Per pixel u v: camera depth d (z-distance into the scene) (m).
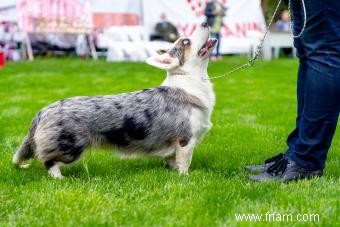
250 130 6.93
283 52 22.84
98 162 5.17
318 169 4.41
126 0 21.34
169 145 4.83
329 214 3.47
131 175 4.64
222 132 6.84
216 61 18.86
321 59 4.04
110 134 4.64
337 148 5.80
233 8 21.58
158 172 4.75
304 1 4.04
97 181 4.38
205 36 4.92
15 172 4.71
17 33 20.20
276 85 12.62
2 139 6.33
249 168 4.92
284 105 9.41
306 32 4.11
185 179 4.41
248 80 13.67
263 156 5.48
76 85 12.21
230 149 5.82
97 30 21.38
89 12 20.48
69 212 3.55
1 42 19.94
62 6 20.09
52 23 20.00
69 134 4.50
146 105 4.71
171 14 20.58
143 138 4.71
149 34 20.69
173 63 4.84
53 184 4.25
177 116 4.74
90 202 3.73
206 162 5.30
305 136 4.30
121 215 3.49
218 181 4.30
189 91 4.84
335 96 4.06
